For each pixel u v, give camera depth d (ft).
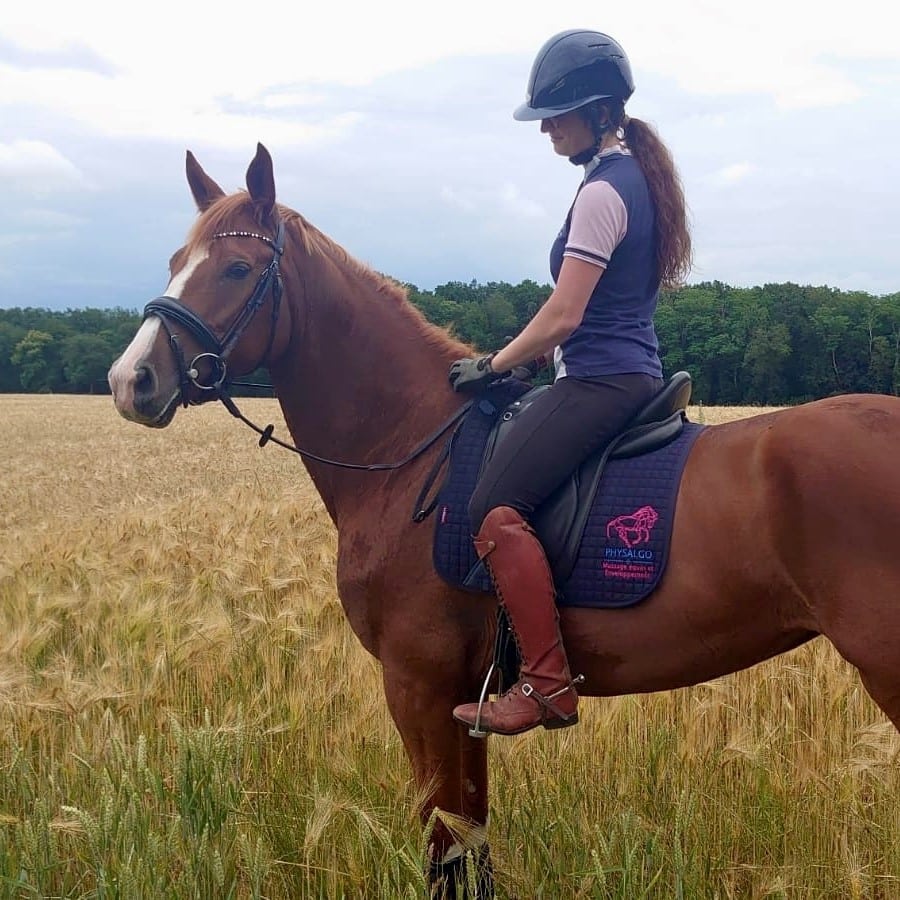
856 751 12.05
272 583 18.33
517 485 8.25
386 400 9.87
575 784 11.55
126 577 20.99
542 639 8.01
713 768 11.83
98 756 12.17
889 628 6.95
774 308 194.18
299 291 9.93
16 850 10.04
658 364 8.77
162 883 8.76
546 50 8.75
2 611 18.43
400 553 9.11
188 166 10.73
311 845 9.19
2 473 57.26
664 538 7.84
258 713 13.60
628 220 8.27
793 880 10.01
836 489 7.15
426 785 9.15
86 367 253.85
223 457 64.95
